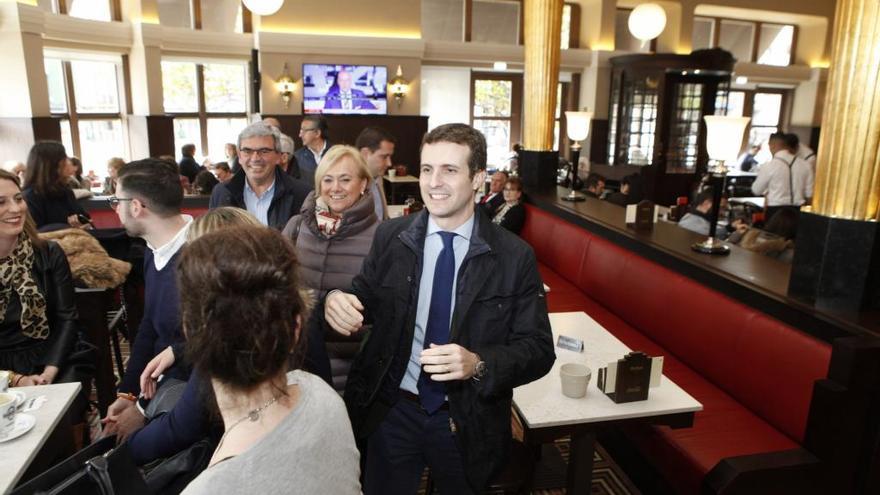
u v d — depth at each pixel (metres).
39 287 2.25
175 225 1.86
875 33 2.13
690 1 11.50
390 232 1.63
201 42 9.44
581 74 11.84
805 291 2.46
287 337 0.77
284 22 9.79
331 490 0.80
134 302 3.61
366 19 10.15
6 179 2.07
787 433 2.36
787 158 6.21
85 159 8.76
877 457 2.07
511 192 5.32
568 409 1.89
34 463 1.67
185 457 1.17
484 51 10.95
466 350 1.36
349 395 1.65
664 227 4.06
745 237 3.98
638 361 1.93
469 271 1.49
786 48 13.01
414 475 1.66
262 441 0.75
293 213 2.90
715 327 2.80
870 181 2.23
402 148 10.68
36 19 7.12
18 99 7.11
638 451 2.63
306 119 4.52
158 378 1.70
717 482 2.03
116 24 8.49
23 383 2.13
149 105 8.91
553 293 4.25
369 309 1.67
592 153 11.72
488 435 1.51
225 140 10.66
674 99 10.75
